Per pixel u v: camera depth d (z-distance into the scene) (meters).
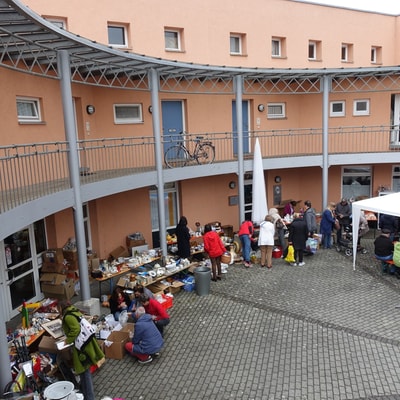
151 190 14.43
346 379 6.66
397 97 17.19
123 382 6.84
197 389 6.58
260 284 11.02
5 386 5.82
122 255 12.59
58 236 10.77
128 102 13.23
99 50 8.59
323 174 15.44
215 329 8.55
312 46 17.45
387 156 15.45
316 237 14.22
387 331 8.18
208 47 14.63
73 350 6.17
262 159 14.64
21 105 9.91
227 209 16.25
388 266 11.61
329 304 9.57
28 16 6.09
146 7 13.00
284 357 7.38
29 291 9.79
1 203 6.91
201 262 12.18
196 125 14.98
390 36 18.73
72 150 8.50
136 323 7.38
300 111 17.41
